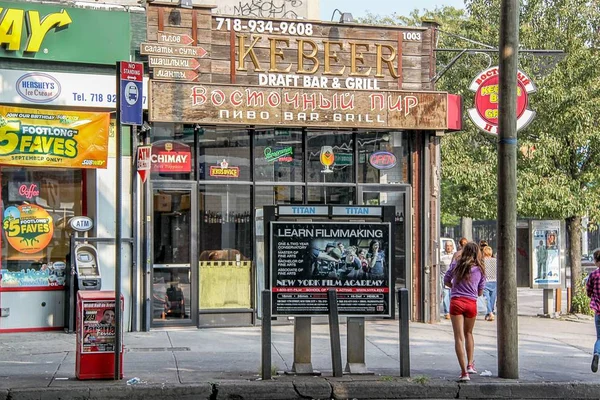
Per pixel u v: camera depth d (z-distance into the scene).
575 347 14.34
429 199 16.50
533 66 19.86
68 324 14.69
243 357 12.55
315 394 10.45
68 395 9.96
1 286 14.51
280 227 11.02
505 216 11.38
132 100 10.67
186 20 15.27
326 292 11.07
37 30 14.27
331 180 16.28
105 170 14.93
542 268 18.58
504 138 11.41
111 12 14.76
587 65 19.48
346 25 16.19
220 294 15.70
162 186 15.34
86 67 14.70
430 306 16.48
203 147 15.64
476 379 11.20
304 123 15.50
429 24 16.73
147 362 12.02
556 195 18.97
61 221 15.02
